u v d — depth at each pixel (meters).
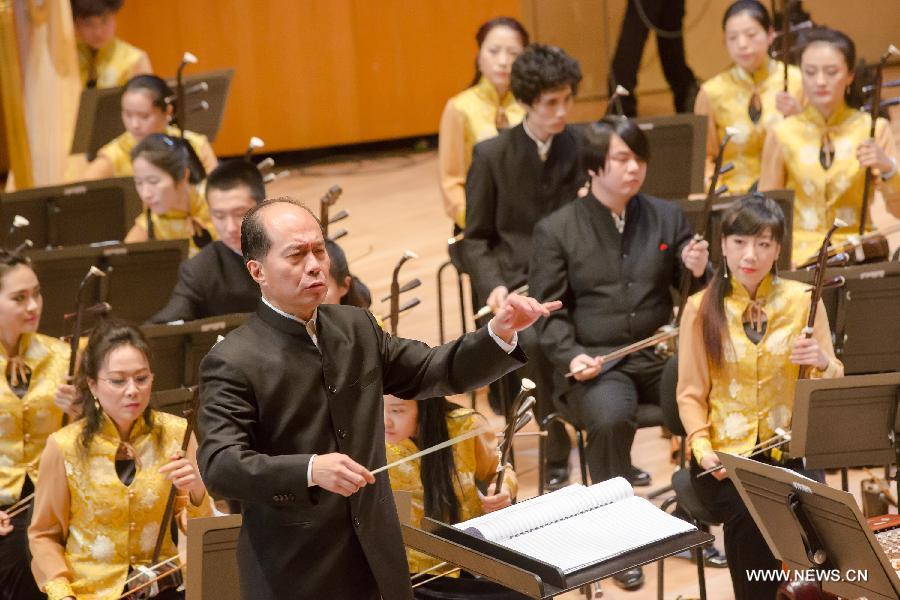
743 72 19.27
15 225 14.89
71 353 12.62
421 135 35.34
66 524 11.56
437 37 34.72
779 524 9.88
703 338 11.99
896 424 11.01
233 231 14.56
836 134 16.78
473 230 16.45
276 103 34.34
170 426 11.77
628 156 13.88
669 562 13.60
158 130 18.83
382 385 7.77
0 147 35.72
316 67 34.38
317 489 6.93
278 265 7.30
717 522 11.70
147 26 33.25
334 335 7.58
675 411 12.47
